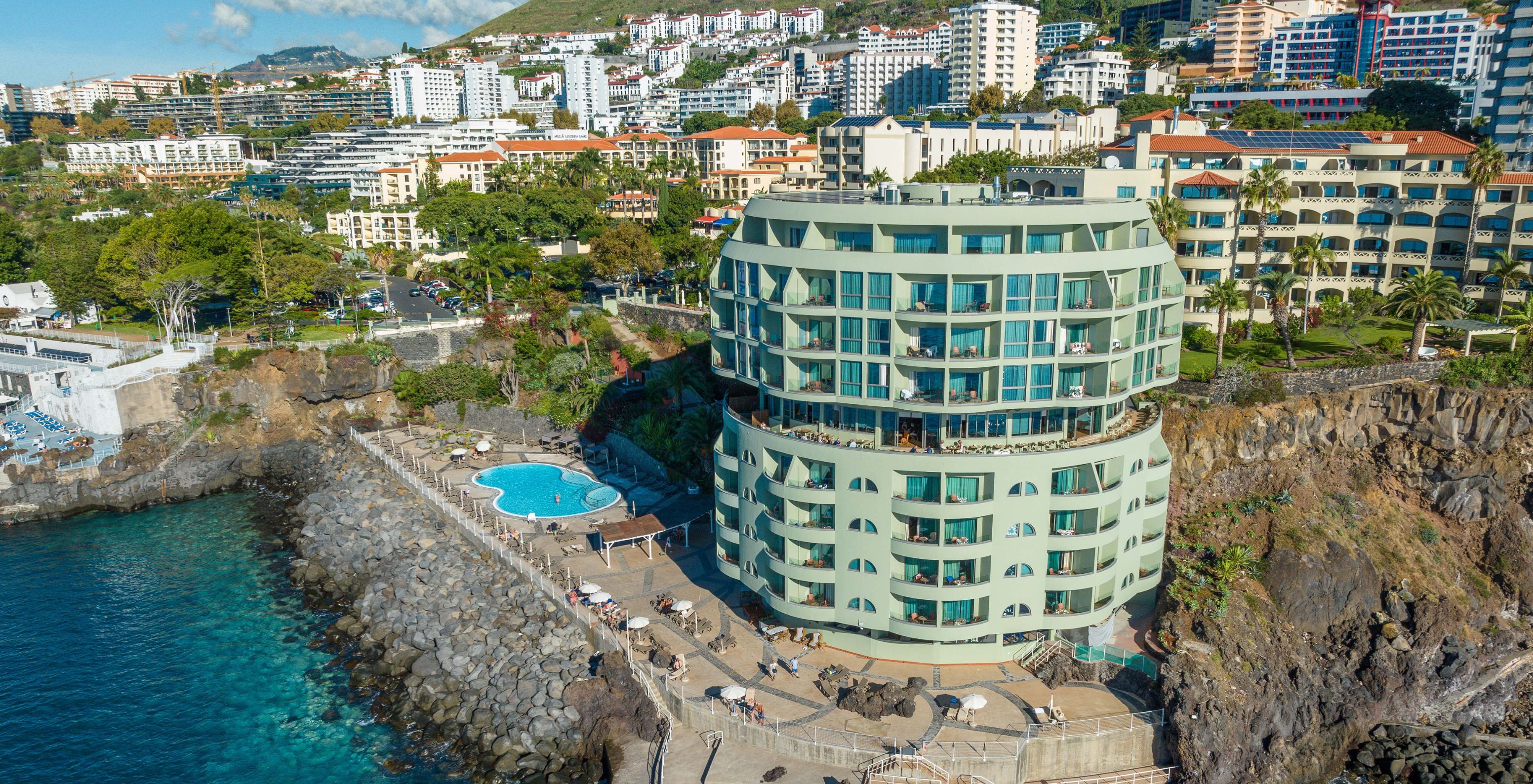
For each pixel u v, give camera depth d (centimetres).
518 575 9394
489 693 7862
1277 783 7444
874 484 7281
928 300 7169
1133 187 12862
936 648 7650
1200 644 7750
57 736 7725
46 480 12156
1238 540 9456
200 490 12938
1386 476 10219
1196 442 9925
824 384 7625
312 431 14062
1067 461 7225
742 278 7869
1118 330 7425
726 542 8400
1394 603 8962
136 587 10219
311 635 9188
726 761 6806
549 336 15075
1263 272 12606
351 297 17675
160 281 14575
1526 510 9719
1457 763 7762
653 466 11875
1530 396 9731
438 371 14188
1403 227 12594
